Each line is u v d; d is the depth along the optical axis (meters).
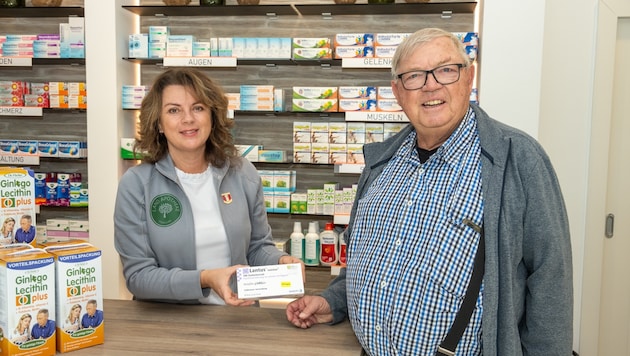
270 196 3.43
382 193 1.53
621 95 3.24
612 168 3.29
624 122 3.25
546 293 1.32
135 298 1.98
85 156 3.69
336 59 3.27
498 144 1.38
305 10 3.42
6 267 1.25
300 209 3.43
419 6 3.24
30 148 3.64
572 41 3.13
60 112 3.83
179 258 1.88
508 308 1.29
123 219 1.85
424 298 1.34
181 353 1.35
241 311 1.71
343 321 1.65
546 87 3.17
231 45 3.34
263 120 3.69
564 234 1.35
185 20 3.69
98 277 1.40
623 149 3.27
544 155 1.38
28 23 3.87
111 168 3.33
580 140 3.17
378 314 1.41
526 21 2.85
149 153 1.91
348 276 1.56
